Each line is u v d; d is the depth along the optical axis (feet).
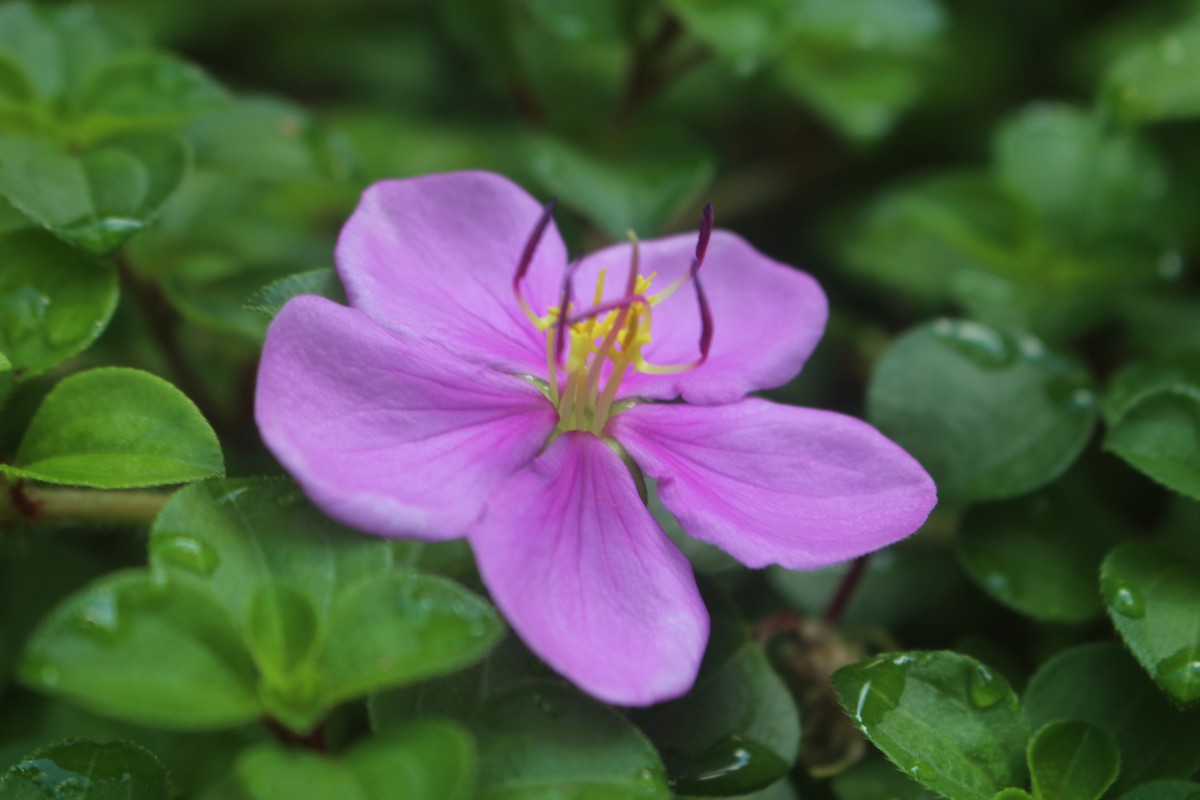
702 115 1.05
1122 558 0.74
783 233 1.05
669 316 0.76
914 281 0.94
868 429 0.73
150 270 0.84
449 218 0.74
